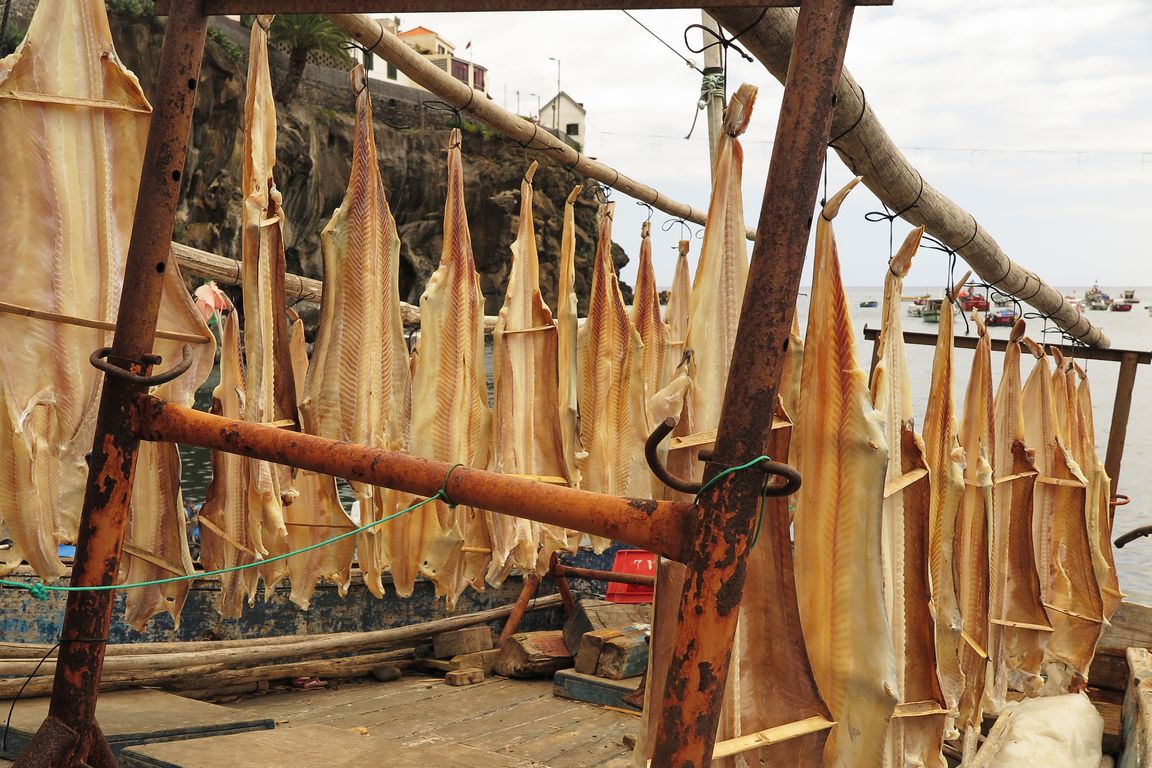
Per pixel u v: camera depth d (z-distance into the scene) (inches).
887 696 108.7
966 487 178.5
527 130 213.5
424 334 164.1
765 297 91.0
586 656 252.4
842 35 91.5
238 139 1273.4
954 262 186.4
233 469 158.4
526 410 181.6
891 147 167.2
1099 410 1483.8
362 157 152.4
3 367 135.4
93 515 121.8
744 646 113.3
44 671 190.9
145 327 122.7
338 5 114.6
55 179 136.1
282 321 149.6
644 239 242.4
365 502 155.0
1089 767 214.2
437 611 281.6
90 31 136.5
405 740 210.8
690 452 116.0
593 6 105.3
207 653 216.7
